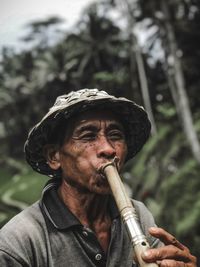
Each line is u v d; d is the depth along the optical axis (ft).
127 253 3.23
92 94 3.14
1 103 109.50
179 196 42.24
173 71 60.08
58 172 3.44
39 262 2.97
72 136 3.13
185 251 2.80
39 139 3.34
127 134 3.58
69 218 3.10
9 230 3.02
